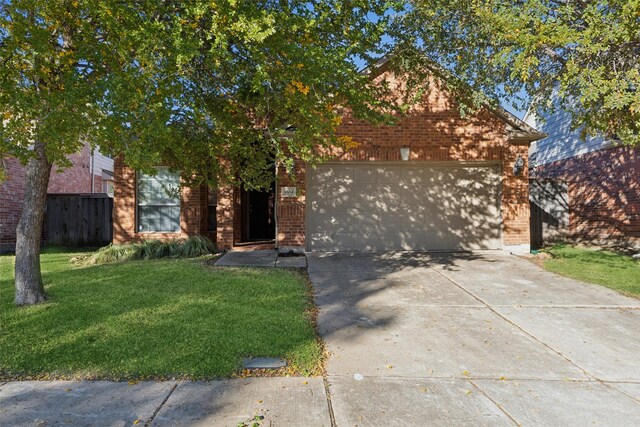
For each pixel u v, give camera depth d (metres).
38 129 4.08
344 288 7.11
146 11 4.75
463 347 4.62
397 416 3.18
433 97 10.66
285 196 10.46
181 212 11.25
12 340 4.41
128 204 11.21
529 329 5.22
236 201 12.48
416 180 10.96
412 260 9.67
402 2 6.30
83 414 3.12
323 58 5.17
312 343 4.54
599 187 13.52
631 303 6.34
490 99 8.41
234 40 5.20
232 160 7.36
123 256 9.64
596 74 6.28
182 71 5.09
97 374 3.77
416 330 5.14
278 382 3.71
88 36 4.36
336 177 10.81
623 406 3.40
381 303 6.27
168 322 4.98
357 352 4.45
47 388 3.53
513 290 7.05
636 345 4.74
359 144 10.56
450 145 10.66
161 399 3.36
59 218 12.78
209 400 3.36
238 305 5.74
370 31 6.13
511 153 10.79
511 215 10.76
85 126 4.07
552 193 13.59
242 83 6.14
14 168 12.37
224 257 9.77
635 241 12.25
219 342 4.41
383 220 10.89
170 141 4.88
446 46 8.34
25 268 5.71
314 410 3.24
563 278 7.97
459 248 10.97
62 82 4.19
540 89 8.36
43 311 5.33
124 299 5.94
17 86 4.12
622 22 5.94
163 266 8.55
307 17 5.51
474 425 3.08
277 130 6.26
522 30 6.59
